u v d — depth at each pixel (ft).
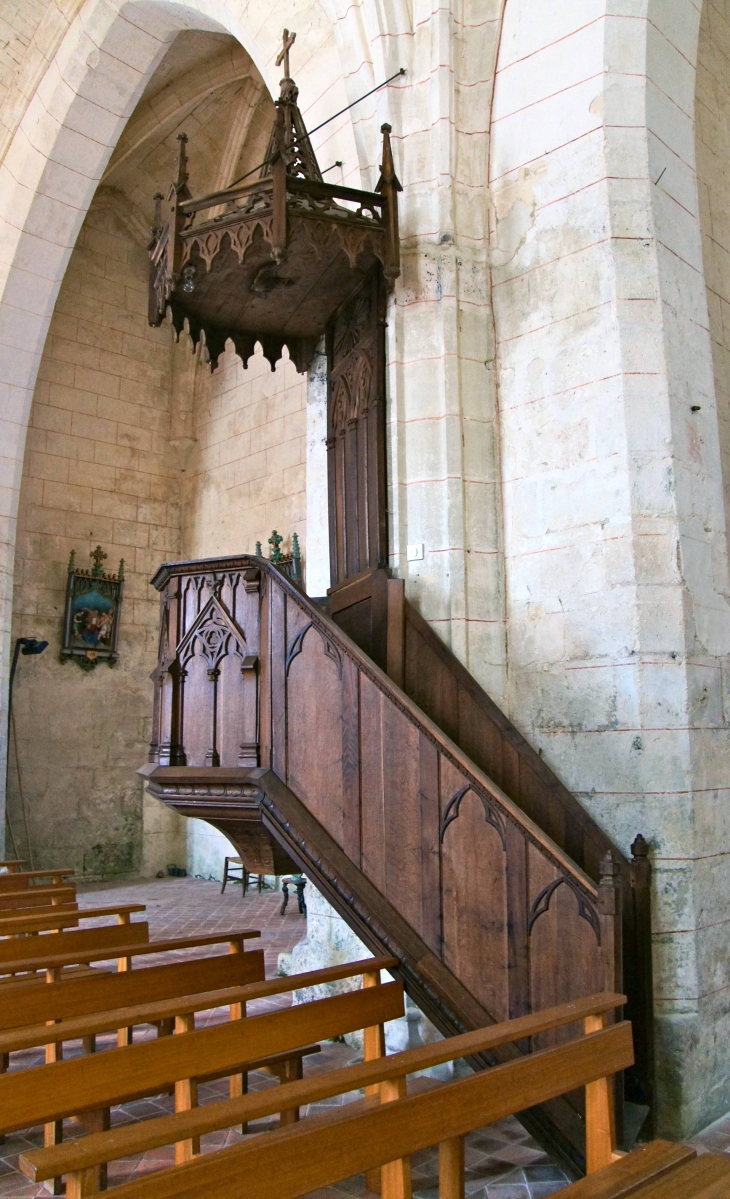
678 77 18.86
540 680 18.02
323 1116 8.89
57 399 47.29
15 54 36.29
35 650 44.62
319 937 22.00
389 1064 9.42
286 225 17.34
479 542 18.92
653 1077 14.67
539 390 18.74
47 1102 9.87
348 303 21.33
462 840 14.21
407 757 14.94
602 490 17.37
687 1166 9.21
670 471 16.93
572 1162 12.55
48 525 46.29
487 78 19.99
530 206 19.25
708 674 16.94
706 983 15.78
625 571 16.79
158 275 20.01
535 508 18.54
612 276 17.58
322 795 15.76
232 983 15.65
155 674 18.54
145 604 49.60
